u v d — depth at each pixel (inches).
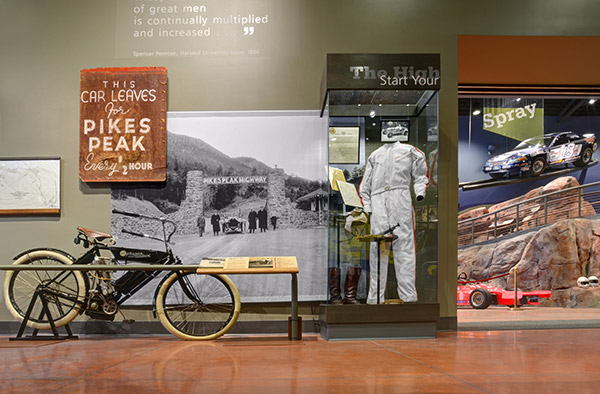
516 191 271.0
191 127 176.9
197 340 157.0
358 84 153.2
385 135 161.0
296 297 156.3
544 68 208.4
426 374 105.9
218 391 91.7
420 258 158.2
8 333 171.5
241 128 177.5
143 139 174.4
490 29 181.6
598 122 267.6
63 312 162.9
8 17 179.0
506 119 268.8
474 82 224.2
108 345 146.6
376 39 181.2
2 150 176.7
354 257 157.9
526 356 126.6
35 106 177.6
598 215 269.3
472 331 176.9
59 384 97.6
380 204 159.8
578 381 99.8
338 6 181.3
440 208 179.6
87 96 174.9
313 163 177.2
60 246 174.9
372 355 127.6
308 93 179.3
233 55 179.5
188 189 175.3
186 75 178.5
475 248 273.1
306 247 175.0
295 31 180.4
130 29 179.0
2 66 177.9
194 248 174.1
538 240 269.4
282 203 175.9
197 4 180.2
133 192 175.5
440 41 181.8
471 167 270.2
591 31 183.0
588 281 266.7
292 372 107.7
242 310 172.7
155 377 103.2
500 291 263.0
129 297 169.8
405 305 154.0
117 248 163.3
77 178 176.2
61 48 178.4
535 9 182.9
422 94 158.7
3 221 175.5
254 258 156.1
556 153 269.1
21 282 171.3
